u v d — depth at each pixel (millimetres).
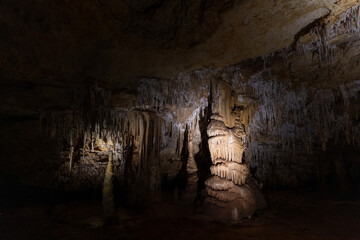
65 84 7613
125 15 4352
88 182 10320
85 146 10352
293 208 7734
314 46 5453
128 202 7562
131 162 8422
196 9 4176
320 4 4051
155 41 5348
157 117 8930
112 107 8914
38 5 4141
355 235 5199
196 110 9219
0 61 6051
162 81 7477
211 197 6457
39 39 5227
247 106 8477
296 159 12516
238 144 6934
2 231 5348
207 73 7129
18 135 9195
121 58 6211
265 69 6691
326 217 6777
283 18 4461
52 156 9727
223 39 5258
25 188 9273
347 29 4664
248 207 6277
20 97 7852
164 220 5855
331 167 12016
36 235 5020
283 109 8844
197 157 10523
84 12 4309
